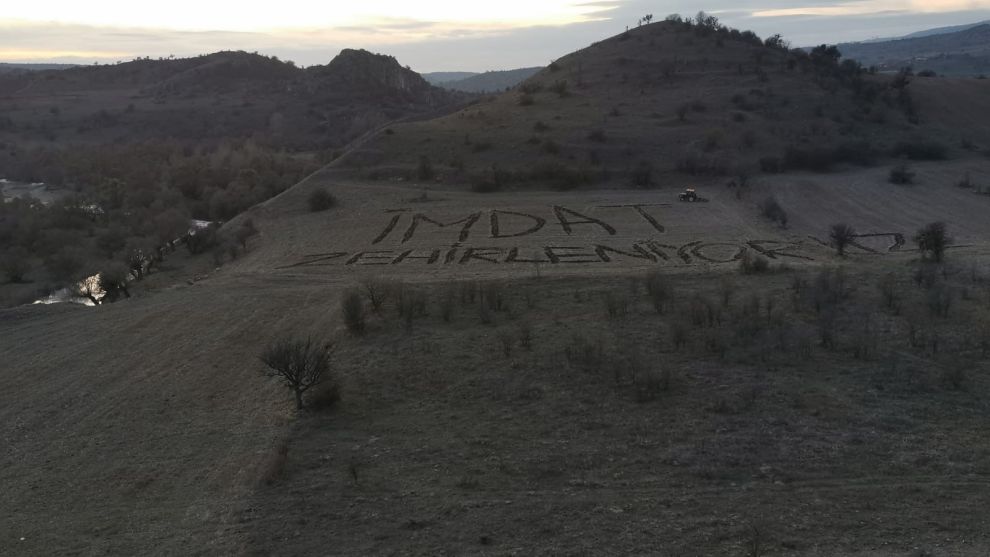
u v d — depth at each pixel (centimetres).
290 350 2406
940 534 1463
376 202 7025
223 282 4484
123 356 3052
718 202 6781
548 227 5969
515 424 2136
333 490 1778
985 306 2917
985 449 1838
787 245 5159
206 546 1565
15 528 1722
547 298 3466
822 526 1517
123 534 1655
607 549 1465
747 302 3177
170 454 2095
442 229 6006
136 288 4875
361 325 3080
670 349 2659
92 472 2020
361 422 2205
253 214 7019
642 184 7575
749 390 2256
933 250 3991
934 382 2266
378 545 1523
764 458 1842
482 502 1683
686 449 1909
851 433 1955
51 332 3459
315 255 5312
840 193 7056
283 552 1517
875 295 3177
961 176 7725
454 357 2688
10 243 6719
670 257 4872
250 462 1989
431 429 2130
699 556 1421
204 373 2795
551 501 1678
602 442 1988
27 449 2217
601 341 2773
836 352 2552
